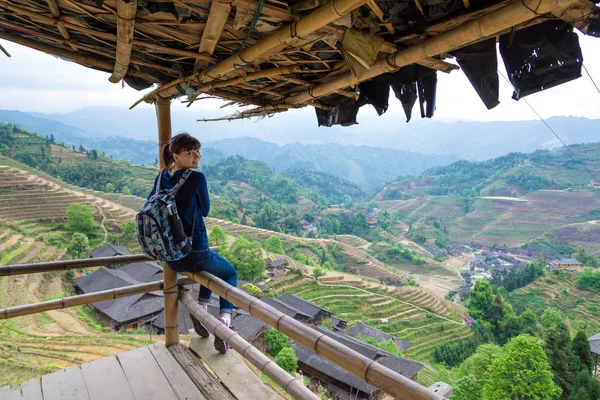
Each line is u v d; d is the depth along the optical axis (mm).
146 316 23859
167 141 2854
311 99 2504
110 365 2721
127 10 1541
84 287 28906
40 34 1999
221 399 2363
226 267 2510
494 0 1217
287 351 14492
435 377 26328
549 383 17047
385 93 2078
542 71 1354
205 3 1509
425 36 1457
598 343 29547
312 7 1378
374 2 1254
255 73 2139
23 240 36531
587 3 1057
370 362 1449
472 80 1537
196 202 2271
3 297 24734
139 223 2100
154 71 2480
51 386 2504
